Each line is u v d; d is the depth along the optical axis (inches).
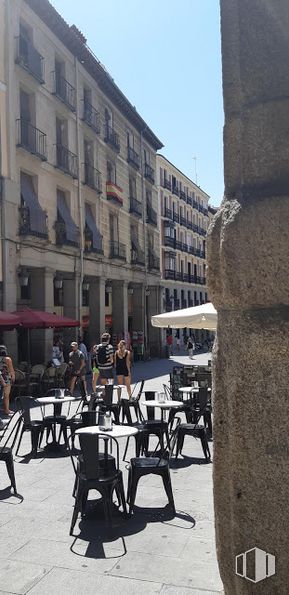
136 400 411.2
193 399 413.7
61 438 370.6
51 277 816.3
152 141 1453.0
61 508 220.1
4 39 713.0
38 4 794.2
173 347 1790.1
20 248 732.0
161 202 1819.6
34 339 777.6
